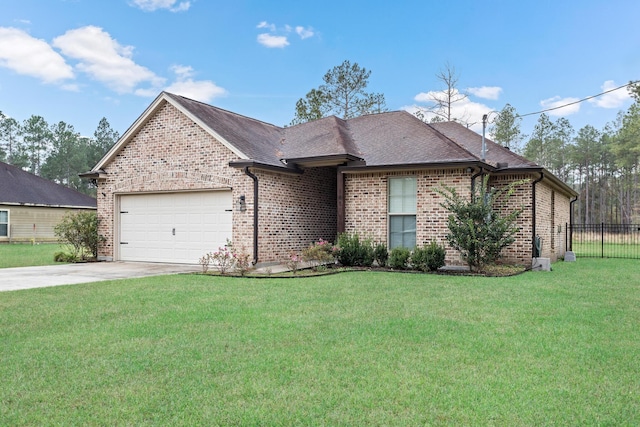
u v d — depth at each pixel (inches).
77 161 2231.8
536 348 205.6
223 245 548.7
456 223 484.1
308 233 616.4
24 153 2282.2
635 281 424.5
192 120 565.6
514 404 147.3
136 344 211.0
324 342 213.6
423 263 489.4
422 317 264.8
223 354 196.5
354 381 165.9
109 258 633.0
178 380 167.3
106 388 160.6
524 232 559.2
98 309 286.7
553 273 494.6
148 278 436.5
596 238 1448.1
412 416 139.0
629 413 141.9
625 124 1688.0
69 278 441.1
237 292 351.6
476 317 265.3
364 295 337.7
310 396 153.0
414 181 540.1
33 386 162.1
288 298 324.8
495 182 576.4
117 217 634.2
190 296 334.0
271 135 681.0
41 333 230.5
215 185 549.3
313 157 550.9
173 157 581.6
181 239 582.2
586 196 1964.8
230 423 134.9
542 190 614.9
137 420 137.2
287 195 579.2
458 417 138.4
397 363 185.3
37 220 1149.7
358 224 563.5
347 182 569.9
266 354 196.2
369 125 679.7
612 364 185.3
